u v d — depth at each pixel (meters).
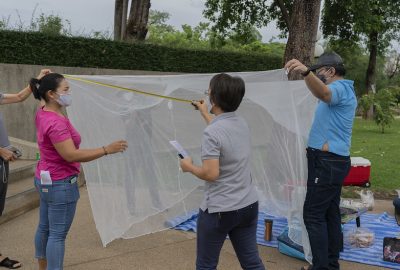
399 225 5.23
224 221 2.68
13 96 3.89
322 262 3.60
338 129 3.50
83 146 4.16
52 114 3.10
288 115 4.07
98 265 4.02
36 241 3.40
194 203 5.44
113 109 4.39
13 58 9.05
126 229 4.66
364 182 7.14
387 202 6.72
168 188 5.05
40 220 3.38
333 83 3.52
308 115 4.08
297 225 4.21
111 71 10.06
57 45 9.48
